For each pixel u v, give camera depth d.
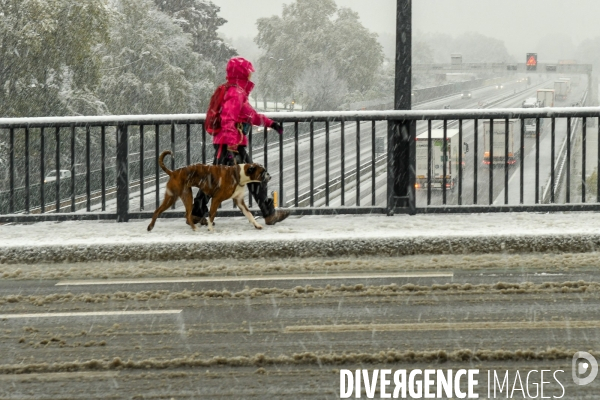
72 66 47.25
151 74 64.88
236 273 8.47
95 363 5.61
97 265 8.88
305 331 6.36
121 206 10.45
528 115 10.45
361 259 9.00
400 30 10.41
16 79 44.34
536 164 10.71
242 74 9.84
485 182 48.56
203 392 5.09
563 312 6.80
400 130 10.55
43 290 7.88
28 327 6.55
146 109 62.12
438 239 9.16
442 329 6.36
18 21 43.53
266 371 5.46
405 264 8.68
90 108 46.94
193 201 10.12
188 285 7.97
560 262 8.64
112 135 48.00
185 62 69.62
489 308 6.95
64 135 46.00
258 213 10.57
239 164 9.69
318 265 8.71
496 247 9.14
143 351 5.93
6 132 43.66
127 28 64.00
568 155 10.54
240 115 9.81
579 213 10.56
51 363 5.67
